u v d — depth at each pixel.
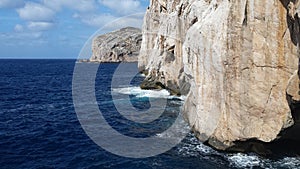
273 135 19.61
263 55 19.06
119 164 21.55
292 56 18.03
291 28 17.47
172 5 48.41
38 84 78.00
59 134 29.33
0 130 30.86
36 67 176.50
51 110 41.31
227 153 22.12
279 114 19.22
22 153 24.30
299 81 17.30
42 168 21.36
